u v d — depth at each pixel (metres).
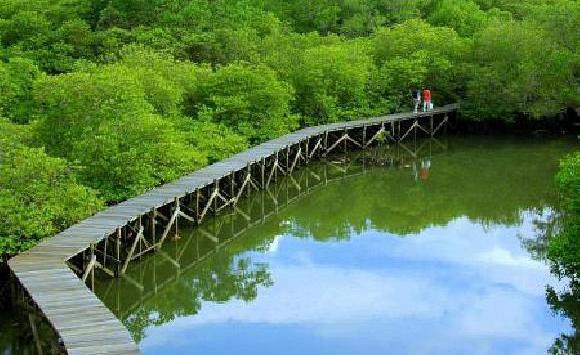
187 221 26.62
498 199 30.72
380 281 21.22
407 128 45.31
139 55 38.38
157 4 51.44
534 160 38.03
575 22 42.00
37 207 20.17
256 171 33.50
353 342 17.30
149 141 25.83
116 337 14.04
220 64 43.03
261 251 24.25
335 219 28.22
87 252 20.38
